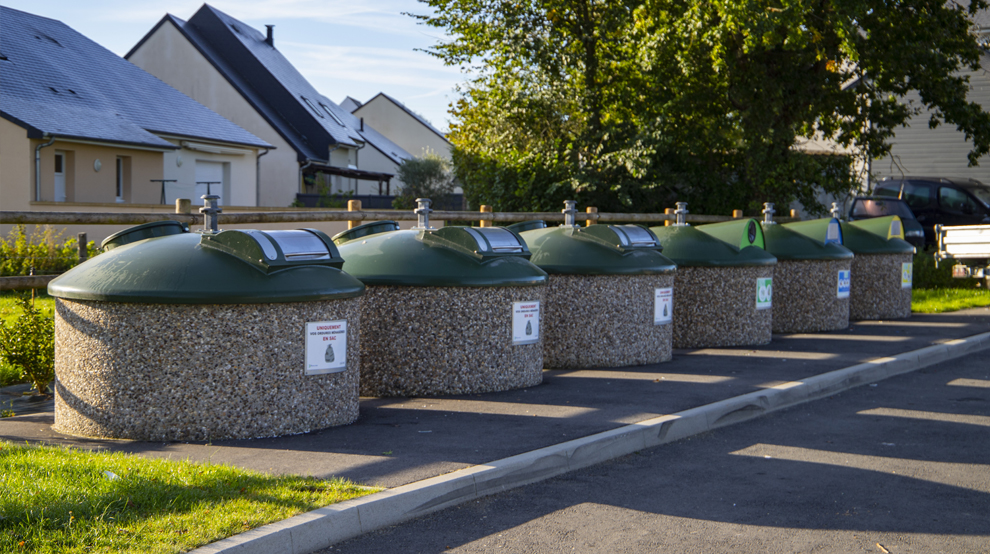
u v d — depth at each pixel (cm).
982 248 1692
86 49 2833
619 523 436
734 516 449
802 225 1232
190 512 388
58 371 572
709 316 1023
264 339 551
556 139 2061
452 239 737
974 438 625
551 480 507
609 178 2027
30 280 742
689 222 1580
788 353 968
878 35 1909
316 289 568
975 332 1148
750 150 1964
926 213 2219
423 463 487
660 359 903
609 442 558
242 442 538
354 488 434
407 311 714
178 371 539
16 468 444
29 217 767
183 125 2700
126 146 2270
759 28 1617
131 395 541
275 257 558
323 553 385
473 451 517
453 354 713
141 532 362
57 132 2030
